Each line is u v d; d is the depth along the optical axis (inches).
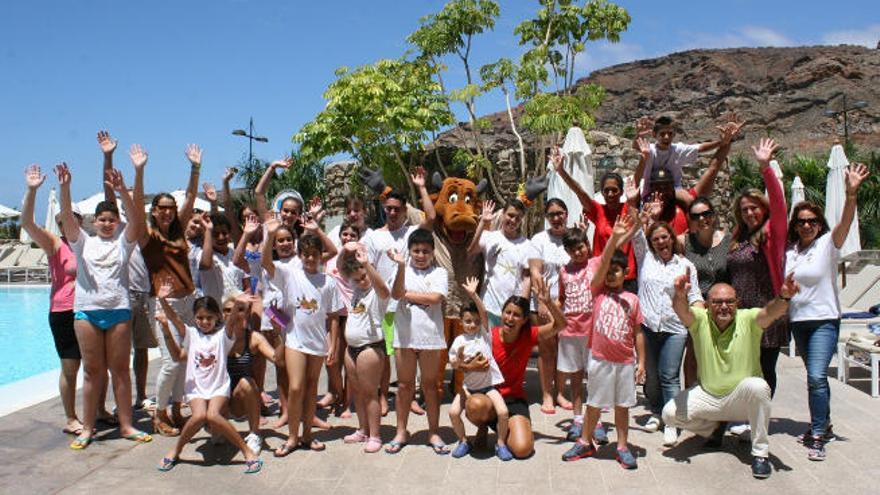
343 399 275.1
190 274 258.4
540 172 661.9
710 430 214.7
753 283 233.0
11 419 261.9
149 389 305.1
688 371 253.3
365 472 205.8
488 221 276.2
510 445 215.9
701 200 247.1
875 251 795.4
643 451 219.5
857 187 211.0
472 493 188.2
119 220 240.5
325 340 229.1
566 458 212.1
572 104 644.1
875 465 202.7
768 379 234.4
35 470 209.5
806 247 224.1
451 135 990.4
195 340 217.6
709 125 4389.8
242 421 265.7
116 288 233.6
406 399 226.5
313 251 226.4
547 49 692.7
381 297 219.6
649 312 240.4
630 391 206.5
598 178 653.3
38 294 908.6
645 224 239.0
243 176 1093.8
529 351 229.0
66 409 244.8
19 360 515.8
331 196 775.1
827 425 215.3
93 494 191.3
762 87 4576.8
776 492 184.7
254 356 263.1
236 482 199.8
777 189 223.9
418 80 681.0
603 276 210.2
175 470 210.1
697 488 188.7
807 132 3959.2
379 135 666.2
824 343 217.3
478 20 689.6
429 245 225.9
